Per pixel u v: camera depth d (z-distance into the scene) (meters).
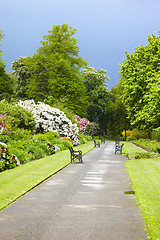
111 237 5.70
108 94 72.56
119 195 9.28
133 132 60.97
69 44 53.16
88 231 6.02
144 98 27.55
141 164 17.31
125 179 12.23
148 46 30.59
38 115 30.94
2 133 21.19
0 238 5.64
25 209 7.62
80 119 51.72
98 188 10.34
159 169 15.06
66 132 33.16
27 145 20.11
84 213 7.28
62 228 6.19
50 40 53.53
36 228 6.19
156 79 24.12
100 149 31.16
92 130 63.59
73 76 52.97
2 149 15.09
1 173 13.05
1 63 41.34
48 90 51.88
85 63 55.38
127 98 31.64
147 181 11.54
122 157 22.14
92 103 69.38
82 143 39.88
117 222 6.60
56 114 32.28
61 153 23.31
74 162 18.41
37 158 19.27
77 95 53.19
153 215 7.10
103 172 14.20
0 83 43.22
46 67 50.75
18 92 54.28
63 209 7.63
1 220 6.73
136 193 9.40
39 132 31.14
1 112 23.97
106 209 7.66
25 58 58.19
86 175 13.25
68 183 11.25
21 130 23.66
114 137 79.56
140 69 28.52
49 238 5.64
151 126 27.69
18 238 5.64
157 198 8.77
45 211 7.44
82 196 9.11
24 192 9.42
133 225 6.40
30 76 55.44
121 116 75.75
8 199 8.51
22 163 16.64
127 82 31.59
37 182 11.11
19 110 24.98
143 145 38.78
